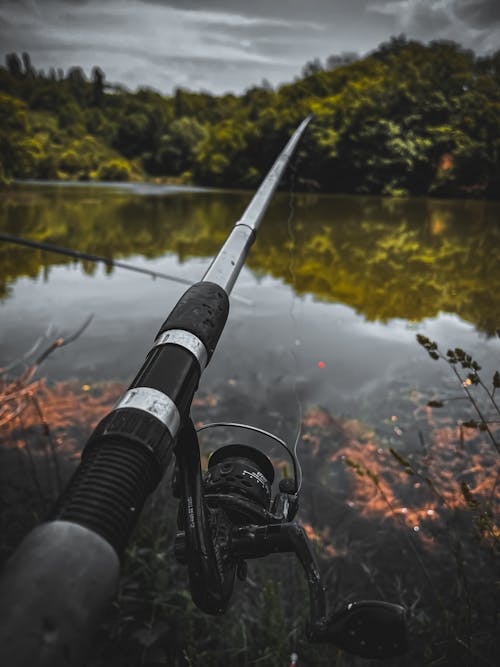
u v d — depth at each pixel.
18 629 0.30
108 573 0.36
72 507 0.43
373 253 11.63
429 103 32.78
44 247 5.27
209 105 122.56
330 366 5.21
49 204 23.56
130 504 0.45
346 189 36.12
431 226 16.67
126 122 79.31
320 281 8.89
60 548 0.36
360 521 3.20
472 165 31.31
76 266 9.86
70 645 0.31
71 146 63.00
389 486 3.49
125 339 5.87
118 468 0.47
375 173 34.03
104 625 2.35
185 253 11.78
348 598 2.65
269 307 7.16
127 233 14.78
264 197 1.20
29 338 5.85
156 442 0.51
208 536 0.75
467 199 31.45
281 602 2.46
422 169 32.97
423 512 3.23
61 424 4.14
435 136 32.03
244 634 2.36
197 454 0.77
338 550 2.98
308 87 49.31
